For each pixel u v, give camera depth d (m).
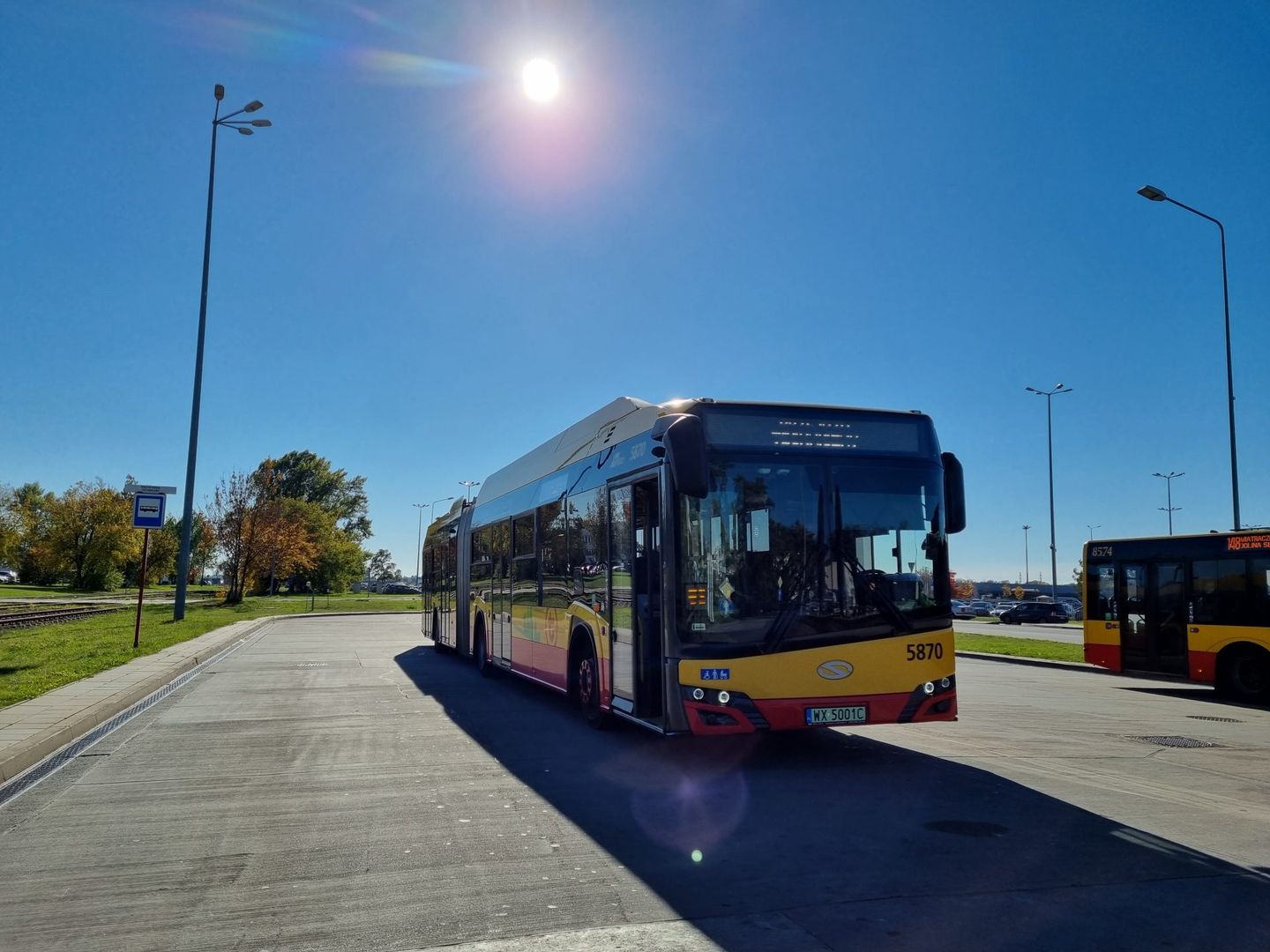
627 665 9.16
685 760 8.77
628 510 9.33
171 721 11.12
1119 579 17.17
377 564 158.12
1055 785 7.68
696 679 7.84
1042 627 50.22
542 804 7.00
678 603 8.02
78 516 79.19
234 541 54.75
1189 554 16.05
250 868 5.45
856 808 6.85
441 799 7.18
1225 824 6.43
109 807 6.95
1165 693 16.62
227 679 15.91
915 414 8.78
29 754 8.50
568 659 11.20
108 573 79.00
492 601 15.96
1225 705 14.86
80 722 10.22
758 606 7.93
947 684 8.24
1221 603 15.46
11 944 4.32
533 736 10.09
